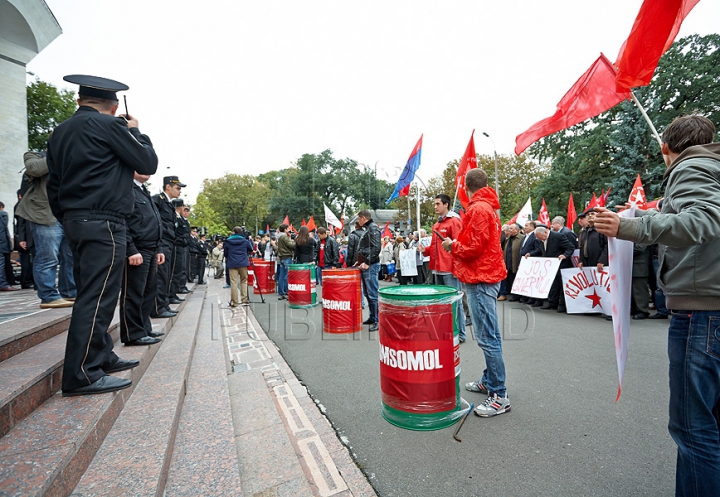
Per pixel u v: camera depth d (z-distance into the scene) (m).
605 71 5.82
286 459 2.61
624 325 2.19
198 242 13.88
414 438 2.87
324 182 64.44
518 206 33.69
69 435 1.89
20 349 2.82
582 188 28.31
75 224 2.47
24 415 2.09
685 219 1.58
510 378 4.08
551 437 2.83
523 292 8.38
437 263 6.09
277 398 3.67
